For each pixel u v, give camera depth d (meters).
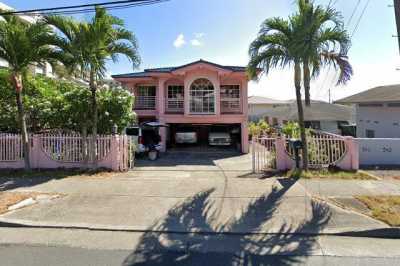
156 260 4.23
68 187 8.16
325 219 5.68
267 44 9.39
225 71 17.44
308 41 8.73
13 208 6.41
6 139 10.80
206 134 21.31
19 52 9.42
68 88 13.63
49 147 10.87
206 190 7.82
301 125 9.80
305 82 9.42
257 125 28.83
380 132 17.97
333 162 10.29
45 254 4.42
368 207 6.27
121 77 19.41
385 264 4.07
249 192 7.57
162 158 15.16
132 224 5.59
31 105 11.55
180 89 20.36
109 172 10.41
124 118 11.82
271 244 4.77
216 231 5.28
